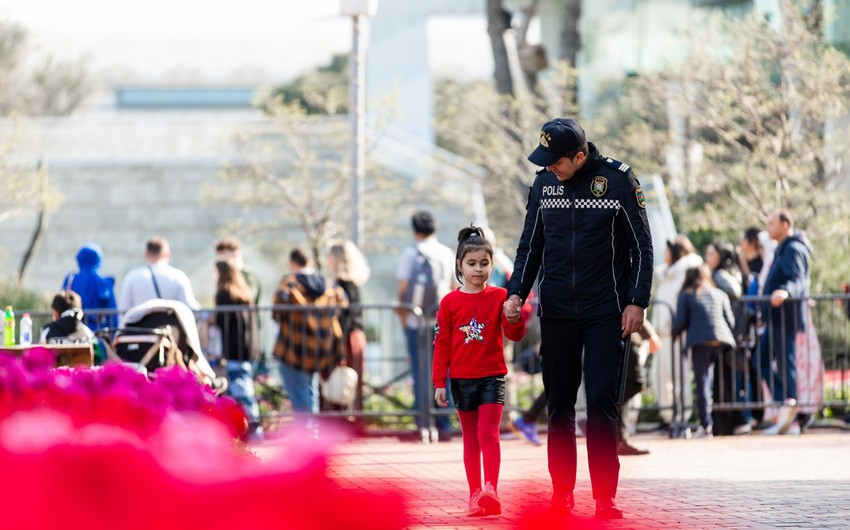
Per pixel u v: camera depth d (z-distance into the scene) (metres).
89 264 22.88
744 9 40.00
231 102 86.75
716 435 23.09
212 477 6.85
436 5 80.88
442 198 42.50
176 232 45.16
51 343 18.27
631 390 19.61
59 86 73.12
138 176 45.25
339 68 87.56
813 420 23.97
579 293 12.65
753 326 23.47
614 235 12.65
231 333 22.03
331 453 7.17
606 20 49.00
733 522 12.55
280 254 46.66
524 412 22.22
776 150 34.22
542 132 12.54
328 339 22.42
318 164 43.16
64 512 6.54
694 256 23.97
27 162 44.19
